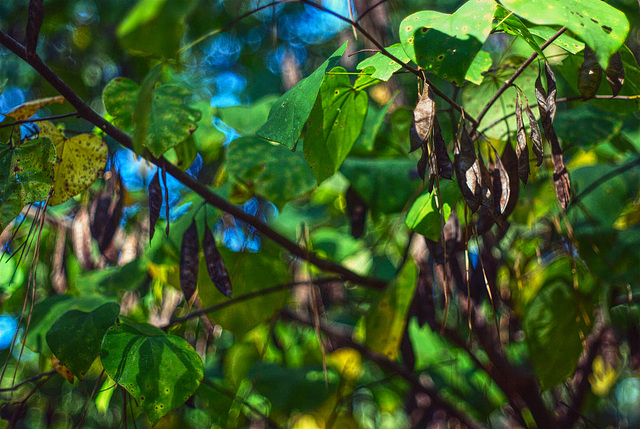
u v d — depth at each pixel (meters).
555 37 0.90
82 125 2.45
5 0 2.53
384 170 1.38
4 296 1.73
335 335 1.77
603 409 2.09
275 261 1.46
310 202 2.16
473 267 1.40
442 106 1.50
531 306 1.38
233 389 1.78
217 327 1.73
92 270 1.64
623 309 1.63
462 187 0.81
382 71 0.91
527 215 1.45
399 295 1.35
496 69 1.24
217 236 1.73
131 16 0.81
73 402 2.36
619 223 1.48
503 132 1.25
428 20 0.86
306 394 1.81
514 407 1.56
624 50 0.99
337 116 1.07
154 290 1.77
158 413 0.94
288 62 2.11
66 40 2.46
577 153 1.67
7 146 0.91
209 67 3.11
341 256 1.93
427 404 1.95
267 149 1.28
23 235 1.79
